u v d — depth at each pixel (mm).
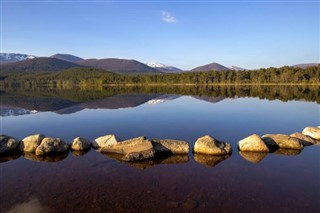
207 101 55844
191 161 16562
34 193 12305
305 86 121812
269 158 16938
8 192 12422
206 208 10914
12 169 15367
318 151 18250
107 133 25438
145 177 14094
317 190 12438
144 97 69688
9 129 27672
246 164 15914
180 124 29422
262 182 13344
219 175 14273
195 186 12953
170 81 178125
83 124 30000
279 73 146750
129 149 17922
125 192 12367
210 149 17828
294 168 15195
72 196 12008
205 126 28203
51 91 114250
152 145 17969
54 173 14719
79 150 18875
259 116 34781
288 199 11617
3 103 54688
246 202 11375
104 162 16469
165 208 10938
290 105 47562
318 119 32531
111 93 91438
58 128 27922
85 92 101938
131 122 30969
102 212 10688
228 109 42094
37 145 18766
